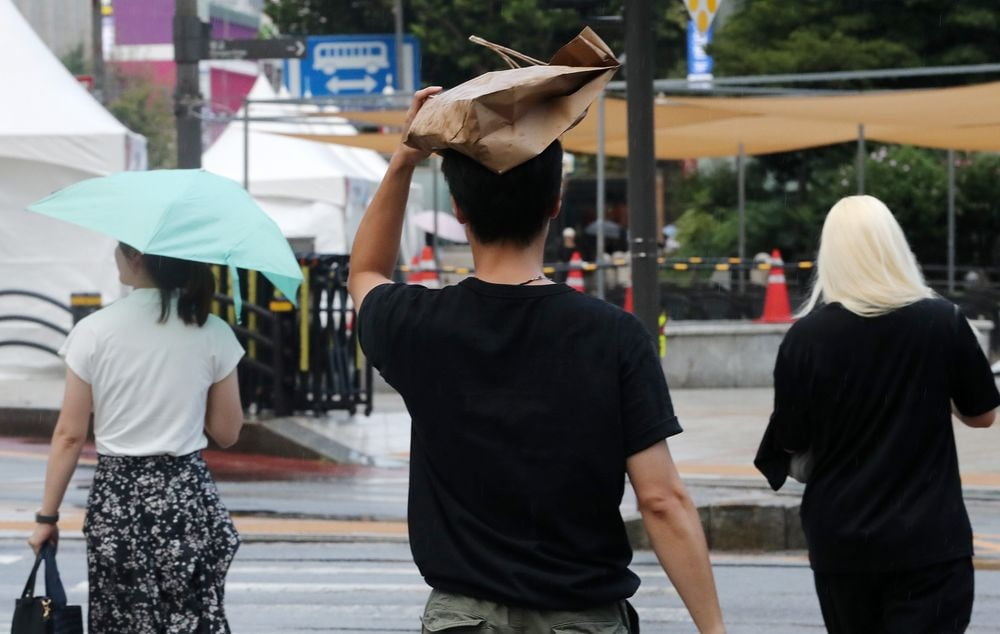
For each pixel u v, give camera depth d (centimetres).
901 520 1116
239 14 15562
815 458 1165
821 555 1148
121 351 1327
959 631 1117
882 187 7225
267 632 1912
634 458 764
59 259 4944
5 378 4866
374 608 2052
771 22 7619
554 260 8806
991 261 7212
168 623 1330
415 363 786
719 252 7662
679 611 2044
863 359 1134
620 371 764
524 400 764
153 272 1336
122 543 1317
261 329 3775
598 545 769
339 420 3850
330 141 5812
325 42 7800
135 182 1393
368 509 2878
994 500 2925
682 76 11044
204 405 1363
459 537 771
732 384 4925
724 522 2520
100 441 1338
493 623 759
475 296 782
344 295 3822
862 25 7406
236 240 1351
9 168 4931
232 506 2903
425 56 11638
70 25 18212
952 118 4803
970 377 1146
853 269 1148
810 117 4912
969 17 7219
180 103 4322
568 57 764
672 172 9806
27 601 1306
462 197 780
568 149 6556
